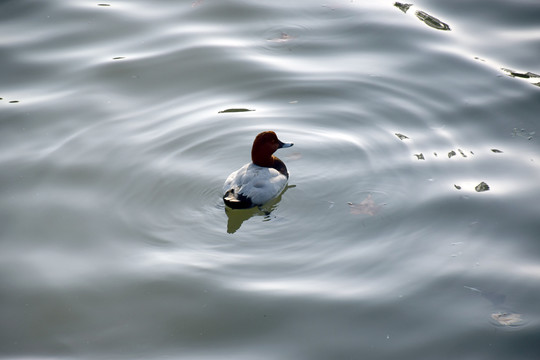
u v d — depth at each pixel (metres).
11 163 14.84
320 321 10.83
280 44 18.78
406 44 18.56
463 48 18.28
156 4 20.84
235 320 10.94
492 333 10.45
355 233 12.70
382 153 14.88
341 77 17.44
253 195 13.33
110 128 15.88
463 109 16.08
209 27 19.64
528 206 13.05
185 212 13.47
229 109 16.45
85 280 11.92
